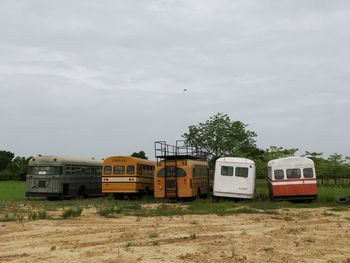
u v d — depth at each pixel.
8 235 14.68
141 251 11.37
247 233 14.97
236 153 46.59
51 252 11.45
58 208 25.81
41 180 32.84
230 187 30.12
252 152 51.50
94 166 37.28
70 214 20.64
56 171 32.72
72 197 34.22
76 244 12.73
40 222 18.44
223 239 13.47
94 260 10.29
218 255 10.86
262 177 49.56
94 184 37.09
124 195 33.69
